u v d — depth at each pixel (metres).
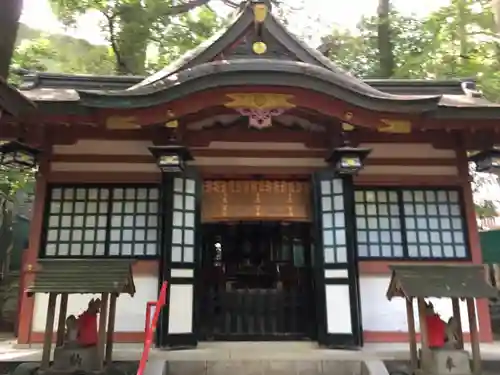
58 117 6.71
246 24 7.43
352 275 7.20
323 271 7.37
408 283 5.47
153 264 7.50
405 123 7.11
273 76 6.44
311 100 6.78
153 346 6.93
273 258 8.77
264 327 7.96
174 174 7.42
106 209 7.73
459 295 5.38
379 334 7.47
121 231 7.66
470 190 8.05
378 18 14.24
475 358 5.39
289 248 8.78
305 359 6.02
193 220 7.48
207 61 7.34
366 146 8.08
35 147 7.41
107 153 7.86
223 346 7.24
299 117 7.58
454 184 8.06
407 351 6.64
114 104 6.50
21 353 6.61
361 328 7.18
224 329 7.93
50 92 7.72
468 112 6.95
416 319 7.55
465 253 7.85
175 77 6.54
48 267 5.58
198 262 7.44
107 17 12.83
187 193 7.51
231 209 7.91
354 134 7.83
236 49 7.49
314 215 7.67
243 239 8.87
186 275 7.21
